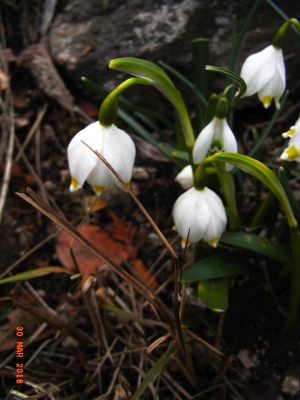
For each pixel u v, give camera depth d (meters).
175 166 0.20
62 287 0.17
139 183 0.19
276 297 0.15
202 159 0.13
